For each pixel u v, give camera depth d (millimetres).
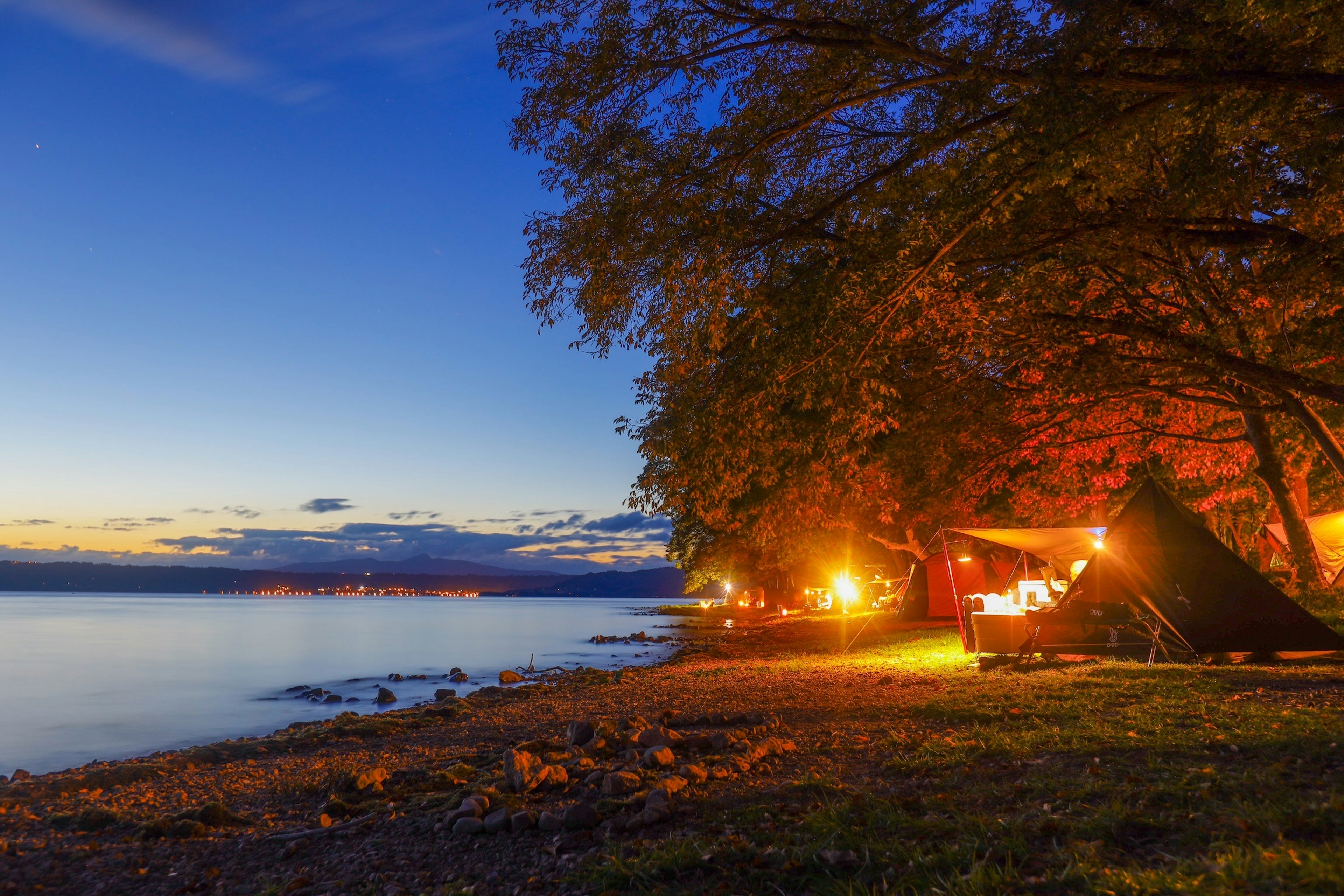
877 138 14047
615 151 11523
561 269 12312
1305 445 23781
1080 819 5039
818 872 4711
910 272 11867
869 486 21234
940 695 11016
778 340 12719
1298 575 19781
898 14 10805
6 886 6031
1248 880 3785
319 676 28641
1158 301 17266
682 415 13945
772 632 38219
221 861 6406
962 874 4426
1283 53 9414
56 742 16812
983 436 21250
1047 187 10953
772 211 13461
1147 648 14125
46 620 74188
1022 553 22047
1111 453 25141
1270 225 12703
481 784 7598
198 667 31953
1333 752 6082
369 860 5938
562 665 31422
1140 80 9766
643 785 6734
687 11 11328
